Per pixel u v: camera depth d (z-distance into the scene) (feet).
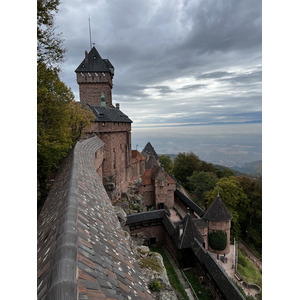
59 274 9.43
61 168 49.16
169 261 92.68
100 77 152.35
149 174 174.09
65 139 62.08
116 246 20.43
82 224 17.54
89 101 154.40
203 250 80.94
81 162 42.45
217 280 67.41
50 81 59.77
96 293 10.85
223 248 109.40
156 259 58.90
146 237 109.50
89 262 13.26
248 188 170.60
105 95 155.33
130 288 15.51
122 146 136.77
